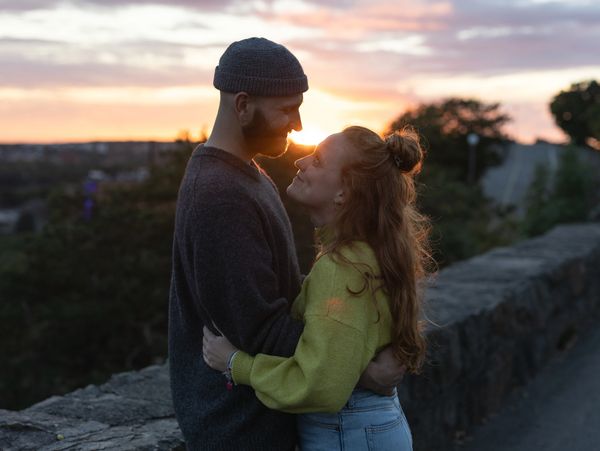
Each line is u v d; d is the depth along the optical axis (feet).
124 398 8.63
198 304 5.22
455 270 17.21
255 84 5.07
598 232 26.32
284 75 5.11
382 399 5.38
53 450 6.85
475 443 12.15
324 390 4.78
